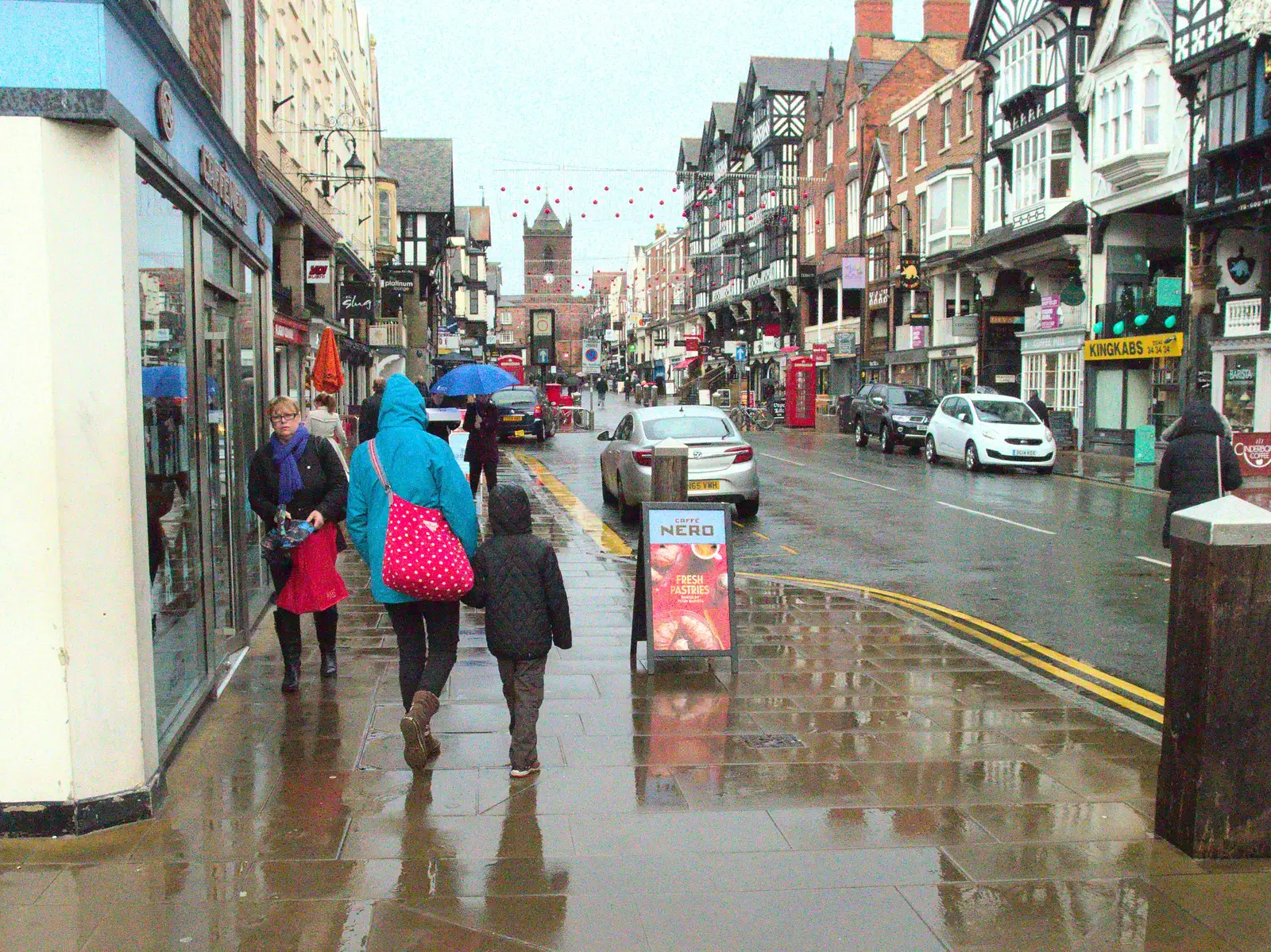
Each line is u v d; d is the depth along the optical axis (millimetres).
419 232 53375
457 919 3795
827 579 11141
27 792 4379
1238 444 15375
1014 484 20375
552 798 4926
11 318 4219
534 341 113500
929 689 6793
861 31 53594
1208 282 24047
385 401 5547
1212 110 23031
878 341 46750
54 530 4289
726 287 75812
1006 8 33156
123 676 4516
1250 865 4281
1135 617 9242
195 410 6070
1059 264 31328
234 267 7664
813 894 4008
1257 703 4293
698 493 15078
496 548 5262
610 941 3662
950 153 38156
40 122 4184
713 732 5918
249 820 4629
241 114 9328
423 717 5152
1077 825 4664
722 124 77125
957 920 3824
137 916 3783
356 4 34844
